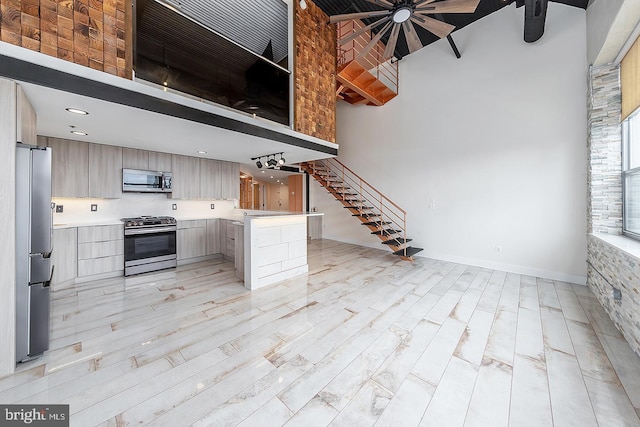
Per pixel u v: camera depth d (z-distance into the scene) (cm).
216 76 325
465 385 171
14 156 182
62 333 231
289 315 273
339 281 389
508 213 445
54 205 370
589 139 353
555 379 177
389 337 230
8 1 182
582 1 362
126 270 400
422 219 559
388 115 617
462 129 497
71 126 299
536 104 414
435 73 533
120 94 231
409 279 401
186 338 225
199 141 374
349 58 648
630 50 287
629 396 161
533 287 366
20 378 173
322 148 456
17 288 186
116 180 407
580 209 379
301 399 157
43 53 195
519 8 428
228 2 336
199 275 412
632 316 216
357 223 704
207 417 143
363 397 159
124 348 209
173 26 287
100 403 152
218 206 575
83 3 215
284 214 447
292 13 405
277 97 390
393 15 313
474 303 309
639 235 279
